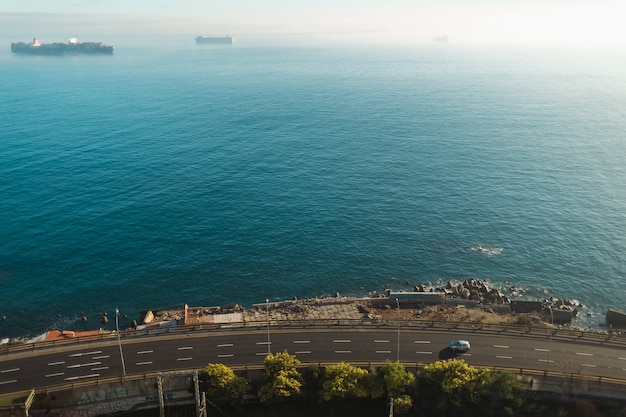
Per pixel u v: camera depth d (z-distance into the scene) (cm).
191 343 10794
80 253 16200
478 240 17525
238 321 12606
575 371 9681
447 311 13238
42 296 14212
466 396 9106
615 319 13238
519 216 19288
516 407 9112
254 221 18625
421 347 10731
